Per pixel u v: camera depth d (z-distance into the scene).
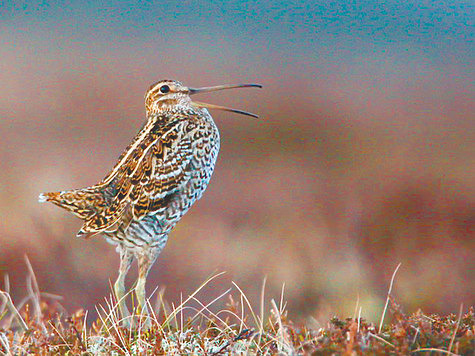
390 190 19.80
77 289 13.82
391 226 17.25
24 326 7.98
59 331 8.04
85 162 23.30
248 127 30.39
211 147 10.88
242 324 7.73
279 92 40.25
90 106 33.16
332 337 6.82
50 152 24.62
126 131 28.80
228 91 41.00
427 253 15.80
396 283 14.30
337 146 27.80
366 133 30.22
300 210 18.72
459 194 19.47
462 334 6.79
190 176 10.58
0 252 14.73
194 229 17.72
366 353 6.33
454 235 16.80
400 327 6.73
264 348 7.11
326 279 14.38
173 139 10.47
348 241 16.16
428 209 18.25
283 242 16.45
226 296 14.11
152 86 11.16
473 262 15.12
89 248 15.37
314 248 15.79
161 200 10.31
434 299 13.77
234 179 22.78
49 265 14.47
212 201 20.19
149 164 10.27
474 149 27.39
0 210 17.05
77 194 10.09
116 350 7.40
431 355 6.34
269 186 21.69
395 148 27.42
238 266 15.45
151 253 10.23
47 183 20.58
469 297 13.80
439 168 23.17
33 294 9.27
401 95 42.56
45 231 15.72
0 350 7.36
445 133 31.16
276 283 14.52
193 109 11.05
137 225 10.15
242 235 17.14
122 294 9.95
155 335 7.62
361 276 14.47
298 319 12.97
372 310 12.97
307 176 22.97
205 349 7.28
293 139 28.64
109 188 10.29
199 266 15.44
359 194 19.64
